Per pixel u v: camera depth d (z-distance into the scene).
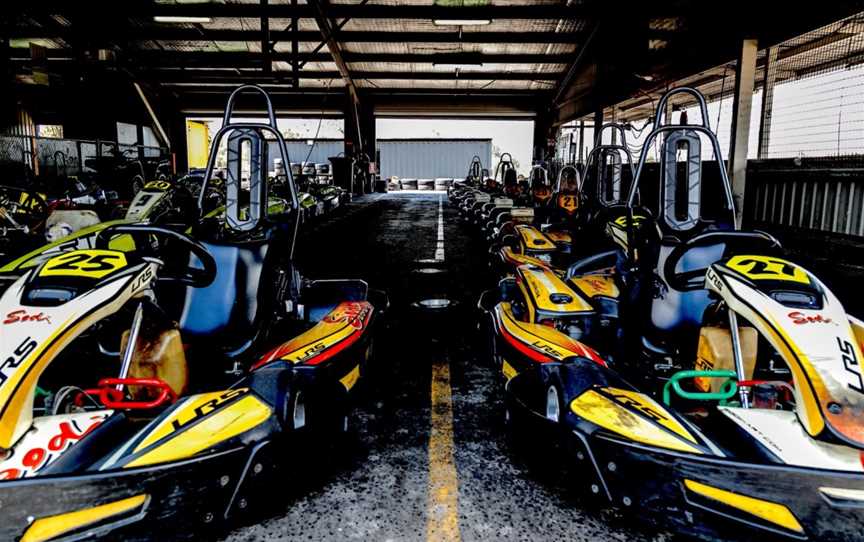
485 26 13.17
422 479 1.95
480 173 13.42
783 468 1.32
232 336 2.22
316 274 5.74
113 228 2.01
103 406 1.71
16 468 1.31
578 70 15.20
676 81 8.47
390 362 3.22
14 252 4.70
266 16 11.29
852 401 1.40
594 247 4.15
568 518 1.72
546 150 18.47
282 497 1.79
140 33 13.35
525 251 4.53
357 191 19.66
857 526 1.28
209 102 18.78
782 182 5.62
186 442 1.40
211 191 7.12
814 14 4.89
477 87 18.59
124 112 15.38
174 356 1.96
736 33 6.09
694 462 1.39
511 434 2.09
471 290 5.11
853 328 1.84
